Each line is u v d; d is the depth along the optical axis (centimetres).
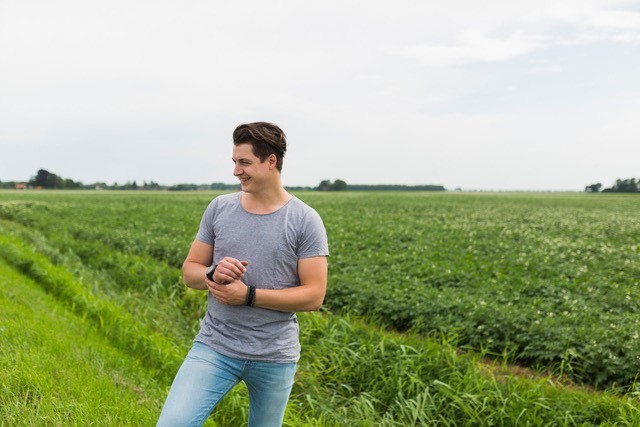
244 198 326
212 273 298
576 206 5103
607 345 796
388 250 1739
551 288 1189
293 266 317
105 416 421
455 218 3178
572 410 594
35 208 3253
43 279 1040
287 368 318
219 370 306
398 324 1002
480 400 609
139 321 784
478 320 920
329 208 3916
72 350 579
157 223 2409
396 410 604
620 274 1395
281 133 313
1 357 487
